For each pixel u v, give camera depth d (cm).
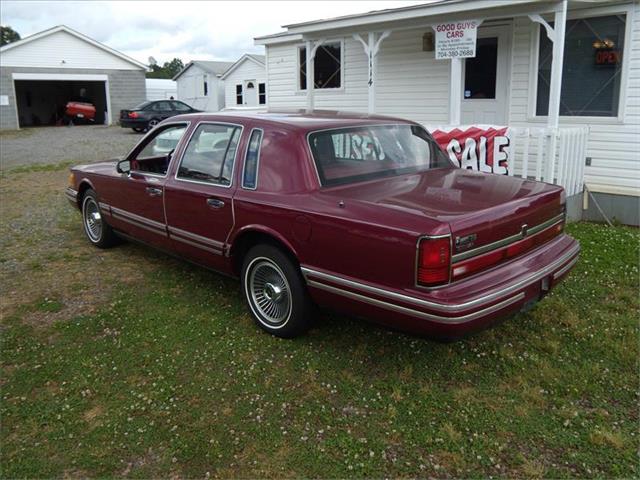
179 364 371
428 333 305
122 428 306
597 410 312
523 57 865
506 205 336
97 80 3134
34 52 2903
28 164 1475
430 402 322
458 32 815
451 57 830
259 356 379
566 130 724
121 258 597
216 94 3325
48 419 315
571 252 384
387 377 349
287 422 308
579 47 803
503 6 753
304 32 1020
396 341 393
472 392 331
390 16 871
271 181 388
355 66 1113
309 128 393
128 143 2061
